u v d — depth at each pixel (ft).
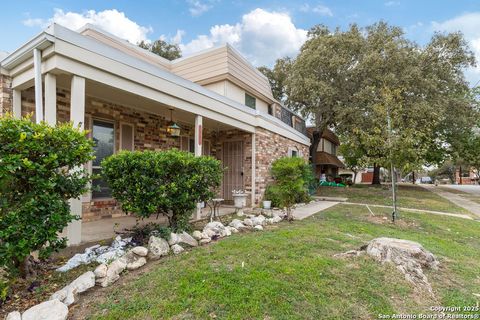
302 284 8.70
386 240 12.06
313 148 54.60
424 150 22.20
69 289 7.85
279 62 60.85
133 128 20.65
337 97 45.01
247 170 27.73
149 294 7.95
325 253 11.79
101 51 12.93
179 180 13.06
